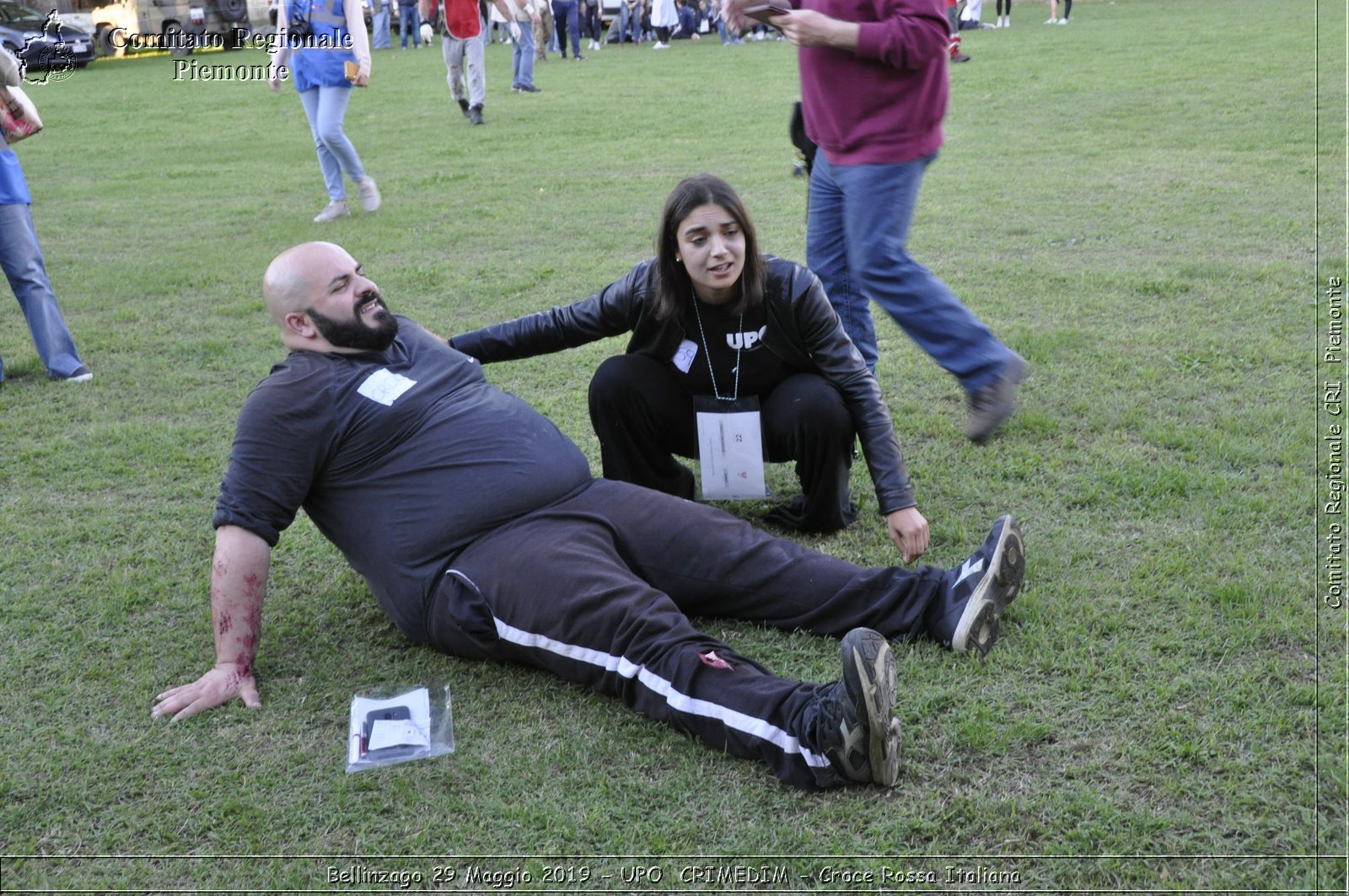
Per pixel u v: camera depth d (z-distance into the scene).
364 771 2.57
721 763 2.51
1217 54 15.52
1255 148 9.12
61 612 3.32
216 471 4.29
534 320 3.50
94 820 2.46
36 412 4.96
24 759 2.66
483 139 12.23
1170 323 5.19
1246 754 2.41
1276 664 2.69
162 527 3.84
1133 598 3.02
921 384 4.75
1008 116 11.52
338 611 3.28
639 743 2.59
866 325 4.20
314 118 8.28
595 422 3.48
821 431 3.27
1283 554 3.20
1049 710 2.59
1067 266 6.22
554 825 2.36
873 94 3.70
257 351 5.68
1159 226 6.93
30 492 4.15
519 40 16.25
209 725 2.76
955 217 7.45
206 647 3.11
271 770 2.59
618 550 2.95
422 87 17.81
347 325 2.95
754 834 2.30
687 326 3.33
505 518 2.90
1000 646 2.85
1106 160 9.05
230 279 7.05
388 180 10.03
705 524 2.97
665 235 3.17
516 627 2.73
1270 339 4.88
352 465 2.93
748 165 9.73
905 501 3.18
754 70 18.44
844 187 3.86
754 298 3.19
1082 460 3.91
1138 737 2.49
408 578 2.89
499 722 2.71
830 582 2.92
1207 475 3.70
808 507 3.48
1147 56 15.80
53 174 11.49
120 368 5.50
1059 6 27.83
